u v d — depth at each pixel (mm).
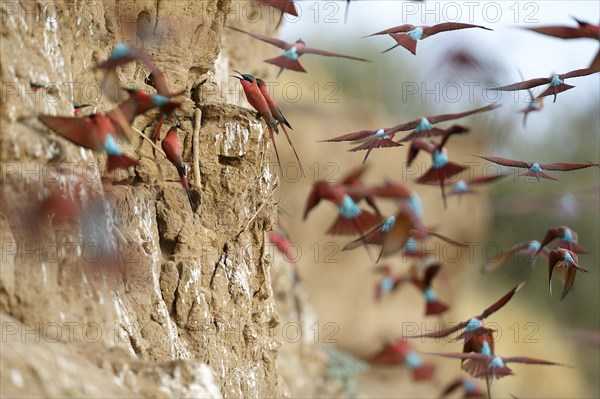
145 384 9922
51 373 9117
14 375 8773
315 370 25672
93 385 9391
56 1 11258
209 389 10117
